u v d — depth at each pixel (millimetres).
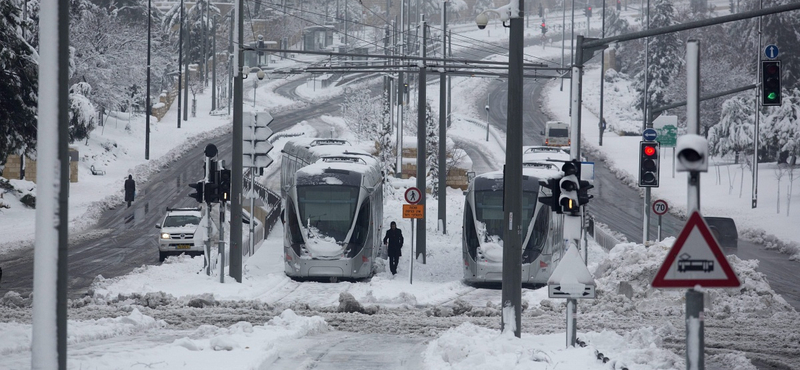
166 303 90562
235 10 112250
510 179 60812
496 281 117312
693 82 34562
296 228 121500
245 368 46688
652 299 92562
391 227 128250
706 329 74125
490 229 118938
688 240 32062
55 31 35406
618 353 51844
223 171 107312
